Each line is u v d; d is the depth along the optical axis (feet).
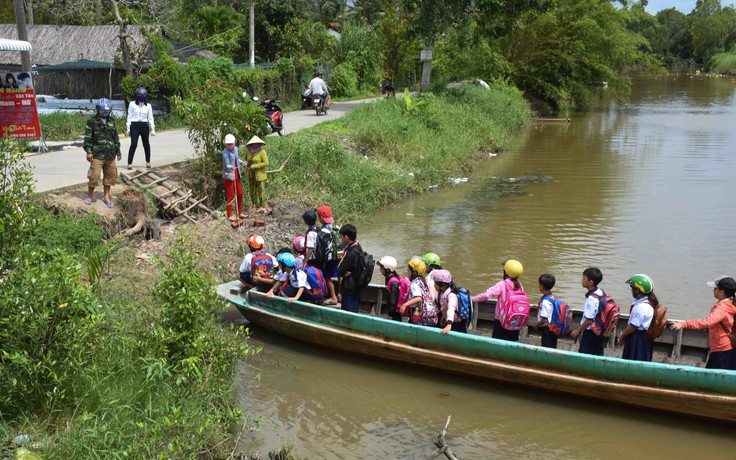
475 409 23.41
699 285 35.27
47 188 35.68
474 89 103.86
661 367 21.68
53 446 16.56
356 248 28.12
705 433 21.91
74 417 18.42
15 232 21.24
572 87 135.85
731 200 54.65
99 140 33.35
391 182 54.90
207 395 20.66
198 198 42.55
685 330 25.39
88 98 93.35
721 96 174.81
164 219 39.52
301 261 29.01
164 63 70.54
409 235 44.83
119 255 31.91
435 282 26.09
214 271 34.50
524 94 134.10
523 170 71.10
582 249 41.63
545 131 106.42
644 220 48.62
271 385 24.85
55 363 18.62
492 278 36.32
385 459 20.08
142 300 27.53
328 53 130.52
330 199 48.24
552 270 37.70
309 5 185.88
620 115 128.98
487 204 54.34
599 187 60.95
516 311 25.05
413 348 25.43
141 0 97.04
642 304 23.07
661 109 141.08
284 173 48.44
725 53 330.34
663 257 39.96
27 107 47.65
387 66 148.15
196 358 19.95
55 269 19.57
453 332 24.86
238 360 24.16
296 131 66.49
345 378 25.63
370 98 124.36
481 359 24.52
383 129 65.46
